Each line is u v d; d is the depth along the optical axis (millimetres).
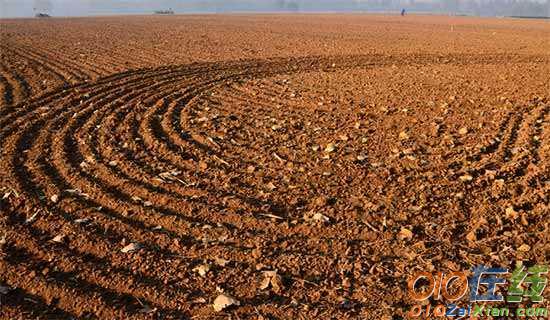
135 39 23344
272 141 7105
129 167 6012
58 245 4340
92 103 9508
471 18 59062
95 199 5188
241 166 6121
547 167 5848
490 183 5520
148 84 11617
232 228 4586
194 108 9148
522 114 8391
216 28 32812
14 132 7465
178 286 3785
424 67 14281
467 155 6387
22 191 5352
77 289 3740
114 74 12820
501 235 4410
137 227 4594
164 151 6598
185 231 4539
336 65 14992
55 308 3572
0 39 22516
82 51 17953
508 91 10391
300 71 13789
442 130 7586
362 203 5074
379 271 3936
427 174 5766
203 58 16484
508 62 15344
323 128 7773
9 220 4758
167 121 8070
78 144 6922
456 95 10055
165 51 18359
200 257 4152
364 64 15195
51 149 6703
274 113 8781
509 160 6211
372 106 9203
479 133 7391
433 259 4074
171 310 3537
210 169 5984
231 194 5285
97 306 3562
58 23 40875
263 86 11383
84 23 40719
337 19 51781
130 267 4008
